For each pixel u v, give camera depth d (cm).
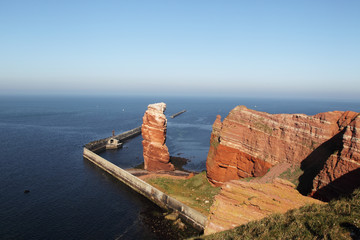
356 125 3047
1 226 4228
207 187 5338
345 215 1680
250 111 5062
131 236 4094
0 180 6266
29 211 4791
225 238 2170
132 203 5347
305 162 4006
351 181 2892
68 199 5409
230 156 5119
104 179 6844
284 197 2727
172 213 4738
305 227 1706
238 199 2844
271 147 4547
